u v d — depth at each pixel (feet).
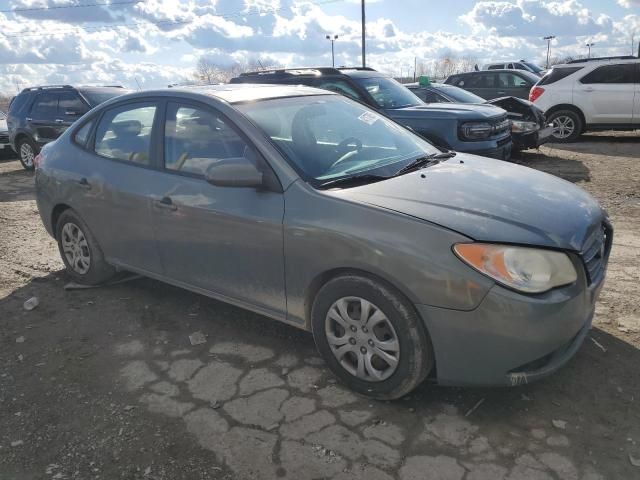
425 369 9.07
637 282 14.12
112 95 34.78
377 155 11.82
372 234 8.96
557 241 8.72
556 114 40.88
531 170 12.11
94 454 8.73
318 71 27.99
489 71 51.39
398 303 8.89
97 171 13.66
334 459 8.36
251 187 10.31
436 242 8.55
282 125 11.35
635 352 10.84
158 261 12.74
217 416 9.48
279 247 10.15
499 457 8.28
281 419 9.34
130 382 10.62
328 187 10.03
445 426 9.01
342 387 10.15
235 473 8.19
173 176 11.98
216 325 12.75
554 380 10.07
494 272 8.29
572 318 8.63
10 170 38.19
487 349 8.47
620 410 9.21
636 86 38.14
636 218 20.26
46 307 14.11
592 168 30.55
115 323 13.06
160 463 8.46
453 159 12.53
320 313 9.96
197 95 12.00
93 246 14.47
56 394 10.36
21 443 9.06
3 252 18.81
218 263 11.38
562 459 8.20
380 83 27.89
